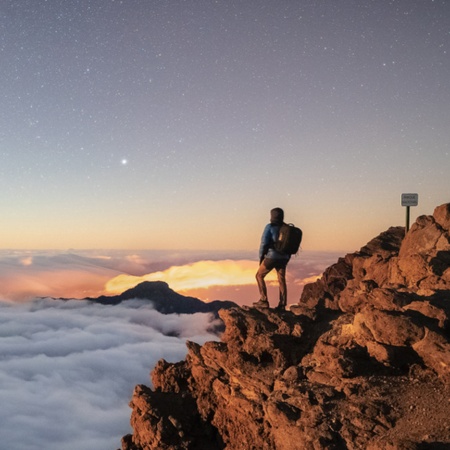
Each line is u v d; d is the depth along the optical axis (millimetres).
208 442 13602
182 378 15047
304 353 13305
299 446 10172
